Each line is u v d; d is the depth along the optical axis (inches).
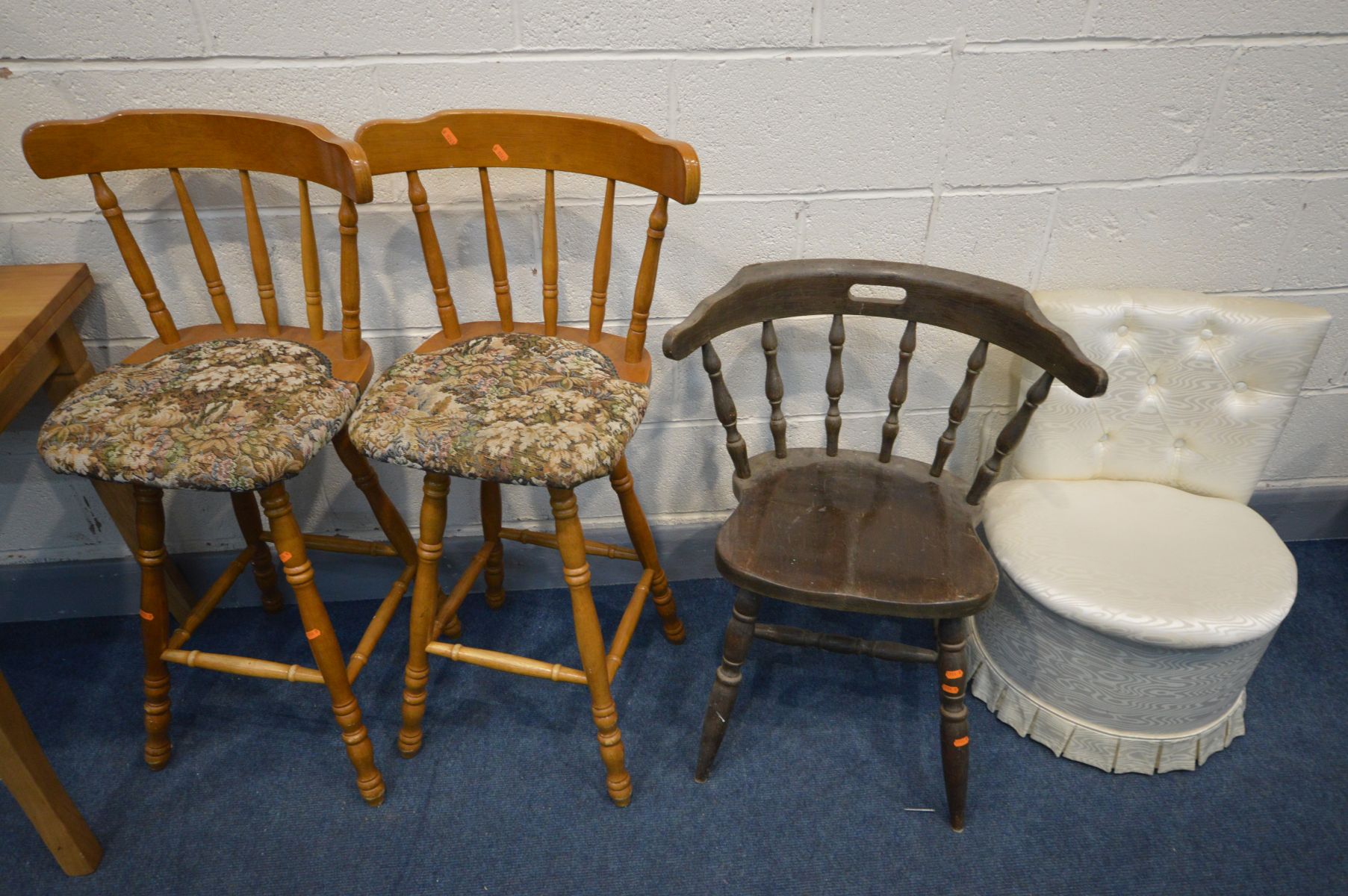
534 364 46.1
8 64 44.2
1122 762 52.3
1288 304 50.0
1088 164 51.4
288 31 44.5
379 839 49.5
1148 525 51.3
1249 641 45.5
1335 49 48.1
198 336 50.0
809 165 50.5
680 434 60.6
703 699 58.3
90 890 46.8
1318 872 47.5
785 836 49.8
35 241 49.2
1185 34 47.3
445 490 45.4
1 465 57.2
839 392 52.0
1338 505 68.4
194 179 48.7
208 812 50.8
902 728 56.1
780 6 45.4
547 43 45.9
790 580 43.8
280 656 61.2
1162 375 52.3
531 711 57.2
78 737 55.2
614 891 47.1
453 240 51.7
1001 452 47.9
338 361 47.6
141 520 45.3
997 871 47.9
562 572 66.4
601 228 46.6
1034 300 46.2
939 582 43.7
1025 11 46.3
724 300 46.2
